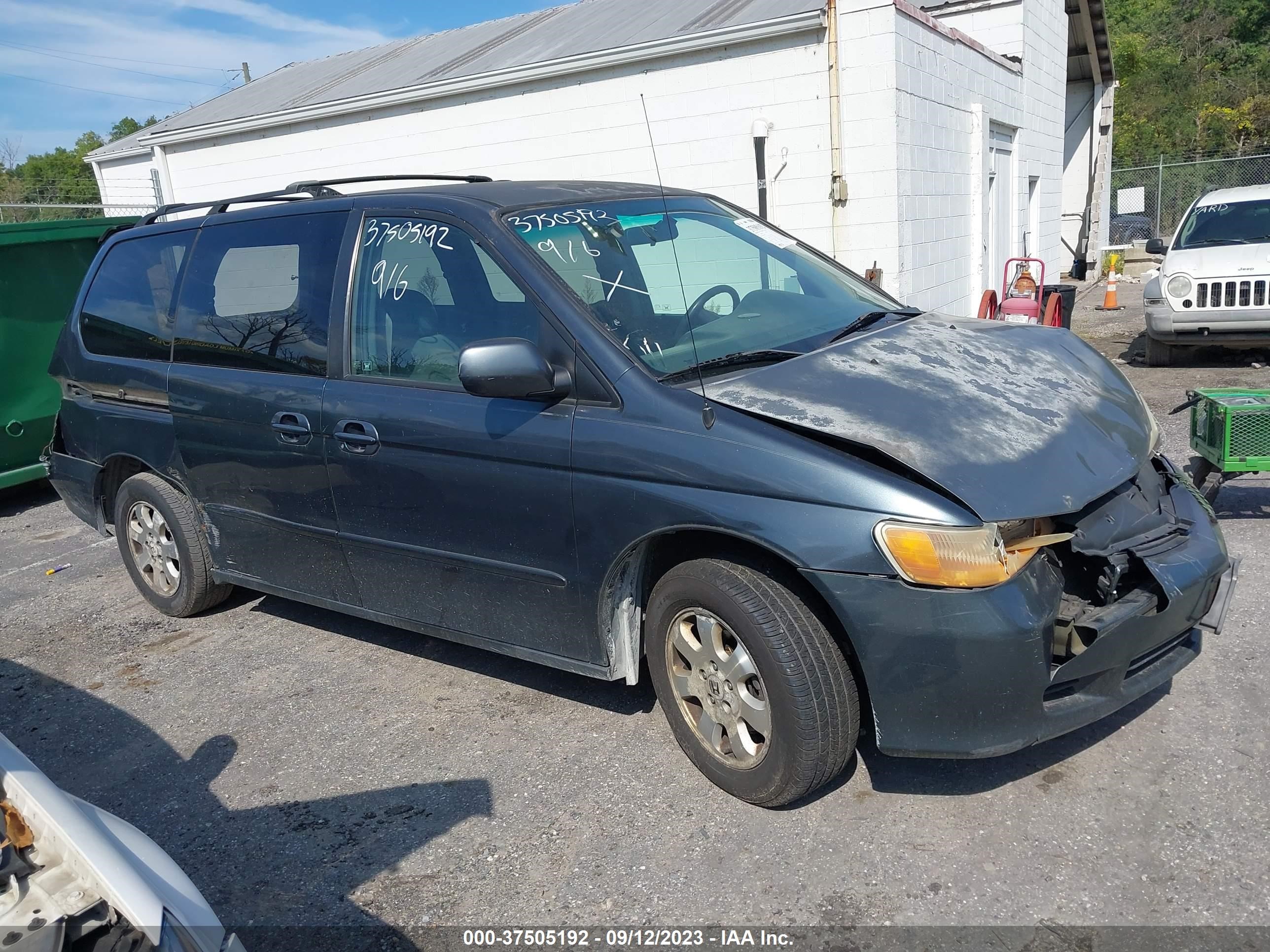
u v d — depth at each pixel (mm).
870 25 8883
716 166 10047
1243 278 9039
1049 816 2934
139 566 5156
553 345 3264
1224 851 2719
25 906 1823
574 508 3186
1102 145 20156
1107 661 2814
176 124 15164
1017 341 3582
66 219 7949
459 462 3447
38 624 5320
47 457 5418
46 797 2051
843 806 3070
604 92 10484
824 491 2730
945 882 2703
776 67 9469
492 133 11344
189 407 4406
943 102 10430
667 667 3225
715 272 3816
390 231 3805
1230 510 5324
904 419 2865
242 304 4289
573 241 3561
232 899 2924
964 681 2662
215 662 4586
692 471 2910
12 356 7668
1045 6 15234
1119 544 2975
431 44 15023
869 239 9391
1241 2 49500
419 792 3373
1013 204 14180
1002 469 2748
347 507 3883
